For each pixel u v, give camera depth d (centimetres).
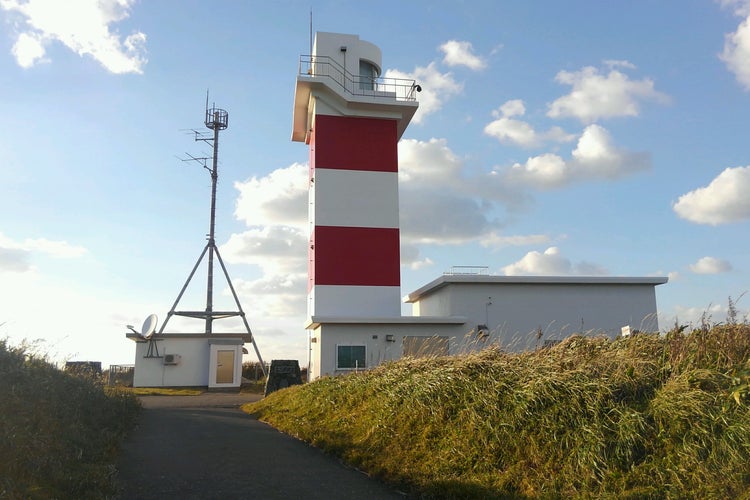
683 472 678
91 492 712
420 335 2572
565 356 999
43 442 813
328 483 865
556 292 2758
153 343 3186
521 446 824
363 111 2977
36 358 1243
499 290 2728
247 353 3488
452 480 799
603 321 2758
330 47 3058
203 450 1084
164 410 1803
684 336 932
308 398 1539
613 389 821
